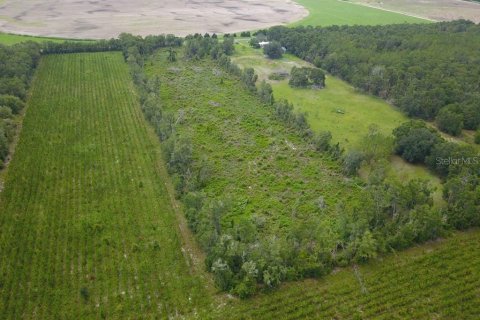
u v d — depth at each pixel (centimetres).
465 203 7244
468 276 6269
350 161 8706
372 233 6706
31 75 13075
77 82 13088
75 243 6831
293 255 6381
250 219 7375
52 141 9625
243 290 5831
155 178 8512
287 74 14812
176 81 13550
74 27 19225
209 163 8894
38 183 8212
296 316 5638
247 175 8744
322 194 8212
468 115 11050
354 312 5719
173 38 16850
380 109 12319
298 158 9425
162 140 9681
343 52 14838
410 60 13775
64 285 6066
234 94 12762
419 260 6538
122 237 6994
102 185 8219
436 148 8994
